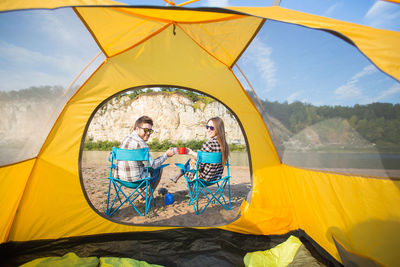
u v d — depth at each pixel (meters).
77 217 2.55
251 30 2.51
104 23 2.39
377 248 1.67
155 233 2.60
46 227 2.43
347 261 1.86
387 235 1.61
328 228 2.16
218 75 3.33
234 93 3.34
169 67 3.18
